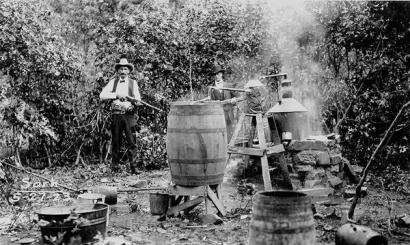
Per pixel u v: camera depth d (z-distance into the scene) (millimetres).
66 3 11781
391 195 7215
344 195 6938
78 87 10766
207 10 11102
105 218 4887
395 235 5121
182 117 5648
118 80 9531
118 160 9789
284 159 7004
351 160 9656
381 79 9656
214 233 5207
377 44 9672
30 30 9906
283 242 3877
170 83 10883
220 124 5754
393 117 9469
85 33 11602
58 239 4566
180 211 6113
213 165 5703
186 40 10906
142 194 7539
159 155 10477
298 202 3924
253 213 4066
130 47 10508
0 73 9805
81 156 10969
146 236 5148
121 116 9453
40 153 10680
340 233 4523
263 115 7316
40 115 10070
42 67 10016
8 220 5844
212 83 10930
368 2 9578
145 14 10664
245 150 7016
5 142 9523
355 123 9750
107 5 11625
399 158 9398
